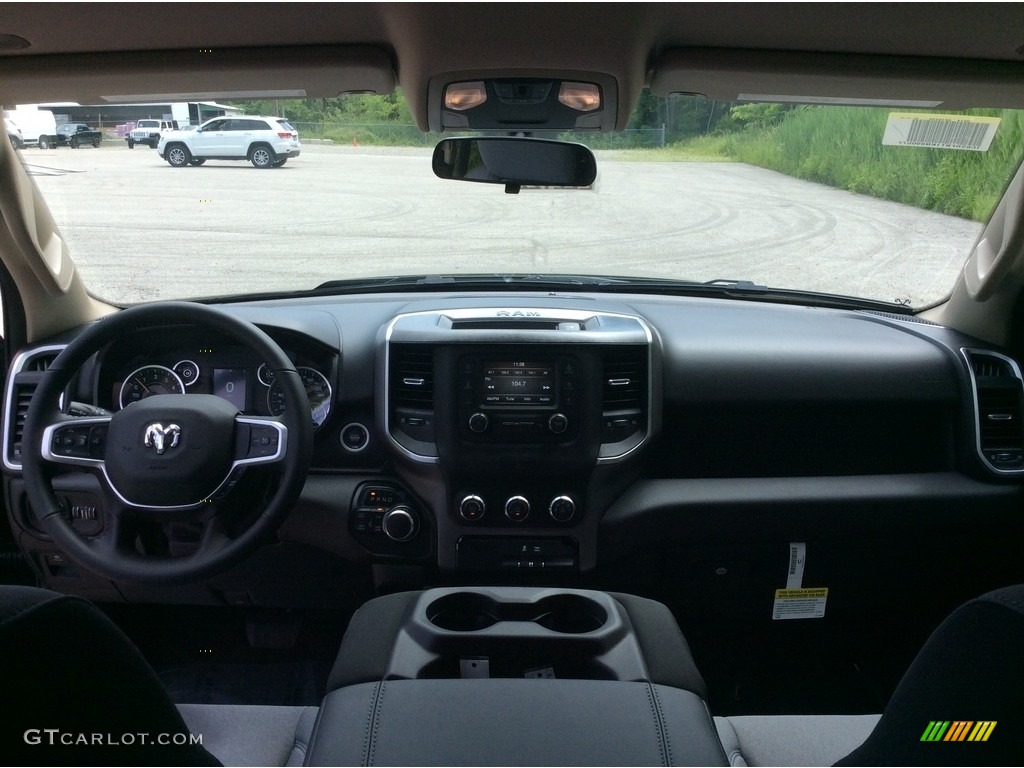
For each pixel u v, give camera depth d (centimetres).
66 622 94
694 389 251
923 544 266
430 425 243
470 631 167
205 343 247
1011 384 257
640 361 244
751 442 259
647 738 133
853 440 261
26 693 86
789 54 198
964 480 260
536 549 250
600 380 241
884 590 271
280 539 257
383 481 254
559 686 145
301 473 195
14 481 252
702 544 259
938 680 105
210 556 193
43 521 192
